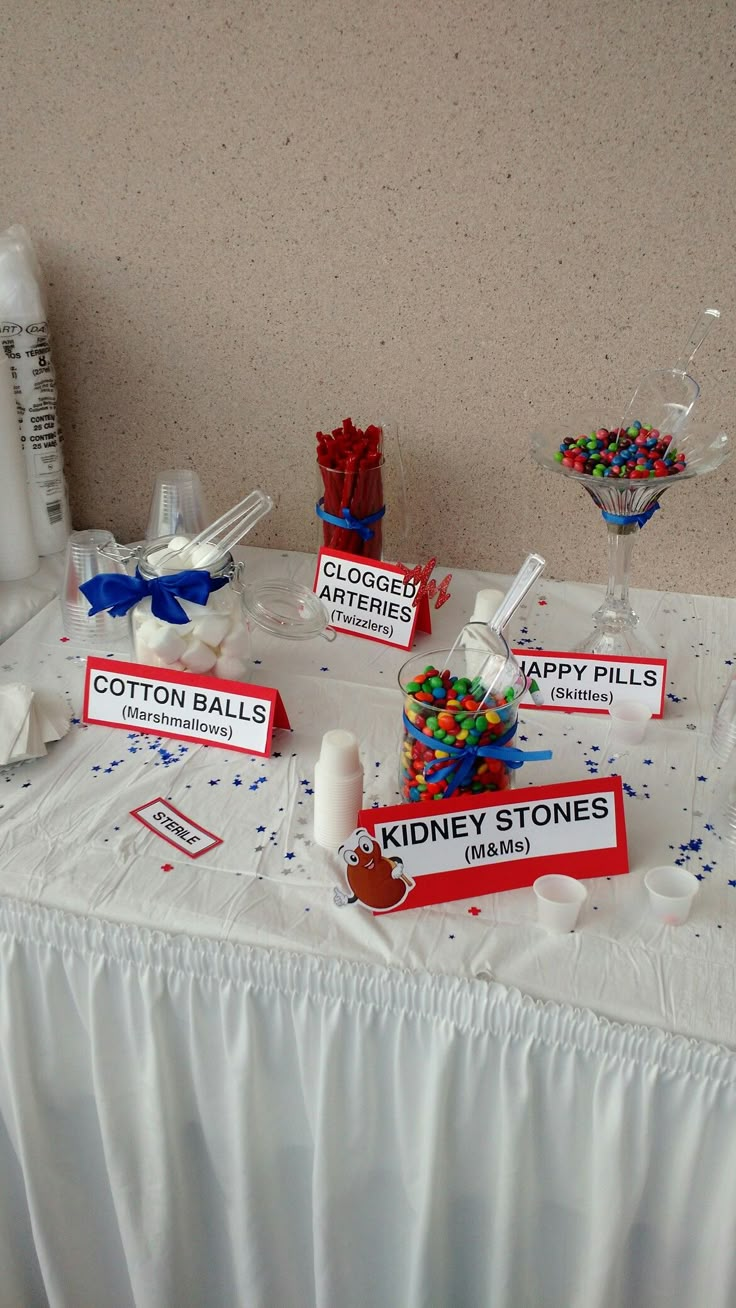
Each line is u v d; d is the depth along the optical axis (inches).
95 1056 36.7
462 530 60.2
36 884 37.0
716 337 52.0
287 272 55.2
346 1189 36.7
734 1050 31.1
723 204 48.9
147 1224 39.5
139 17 50.5
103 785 42.2
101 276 57.6
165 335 58.4
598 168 49.4
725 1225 32.8
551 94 48.3
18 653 51.3
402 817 35.8
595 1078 32.3
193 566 46.1
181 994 35.1
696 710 47.9
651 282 51.4
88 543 51.0
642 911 35.9
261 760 43.9
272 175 52.9
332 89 50.3
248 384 58.6
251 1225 38.2
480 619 50.2
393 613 52.7
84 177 55.1
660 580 59.2
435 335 55.0
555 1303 38.1
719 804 41.1
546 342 53.9
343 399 57.9
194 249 55.7
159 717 45.4
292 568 60.8
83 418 61.7
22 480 55.9
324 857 38.4
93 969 35.4
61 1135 40.3
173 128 52.9
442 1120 33.9
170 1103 36.9
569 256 51.6
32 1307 46.0
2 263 53.1
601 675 47.3
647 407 52.6
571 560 59.6
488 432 57.0
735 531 56.7
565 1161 34.4
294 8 48.9
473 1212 36.9
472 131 49.8
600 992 32.8
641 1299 36.7
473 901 36.5
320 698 48.4
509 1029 32.4
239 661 46.7
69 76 52.6
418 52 48.7
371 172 51.8
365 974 33.4
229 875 37.5
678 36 45.9
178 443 61.3
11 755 42.4
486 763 38.1
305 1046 34.6
